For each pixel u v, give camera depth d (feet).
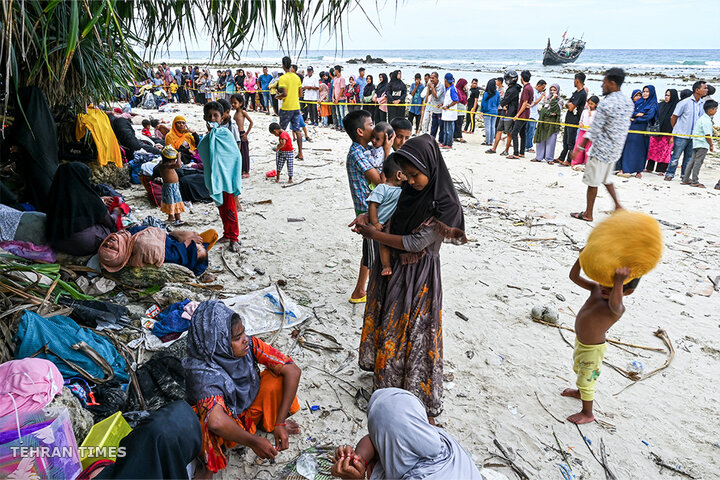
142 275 15.34
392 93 48.60
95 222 15.30
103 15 10.18
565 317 15.89
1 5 8.61
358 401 11.91
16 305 11.77
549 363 13.61
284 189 28.53
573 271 11.23
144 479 7.29
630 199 28.78
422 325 10.56
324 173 32.27
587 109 35.53
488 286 17.87
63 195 14.66
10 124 17.74
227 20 9.50
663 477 10.05
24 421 7.69
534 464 10.28
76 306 13.03
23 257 14.19
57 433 7.64
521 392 12.47
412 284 10.44
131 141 30.40
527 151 43.50
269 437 10.56
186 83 73.61
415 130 49.44
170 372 11.41
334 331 14.69
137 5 9.98
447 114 42.16
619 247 9.22
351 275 18.17
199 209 24.85
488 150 41.55
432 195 9.79
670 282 18.43
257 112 64.80
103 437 8.66
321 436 10.78
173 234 17.61
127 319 13.83
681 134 32.04
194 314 9.46
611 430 11.26
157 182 24.61
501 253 20.70
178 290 14.96
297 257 19.52
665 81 142.41
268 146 40.91
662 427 11.39
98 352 11.46
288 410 10.12
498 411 11.80
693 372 13.32
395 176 10.89
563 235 22.76
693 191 30.81
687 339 14.79
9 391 8.16
